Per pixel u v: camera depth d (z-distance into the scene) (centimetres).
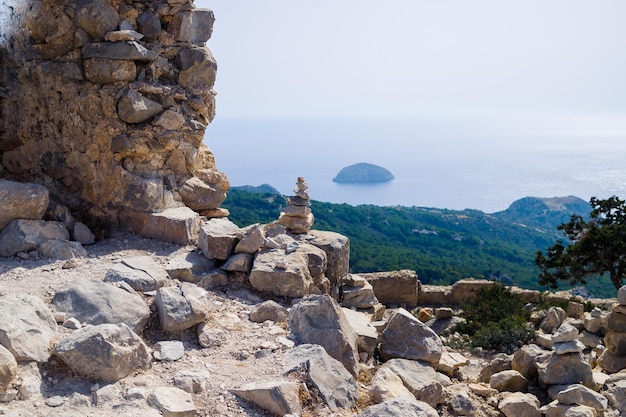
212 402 462
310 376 504
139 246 821
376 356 662
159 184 881
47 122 912
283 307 671
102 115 864
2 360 429
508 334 1045
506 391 673
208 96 973
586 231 1786
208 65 958
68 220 836
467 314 1327
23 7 891
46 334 496
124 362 482
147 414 423
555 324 1122
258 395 463
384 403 459
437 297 1480
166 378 493
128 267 691
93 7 850
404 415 443
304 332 595
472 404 576
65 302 570
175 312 582
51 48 885
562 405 594
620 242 1655
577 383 666
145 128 879
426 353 635
